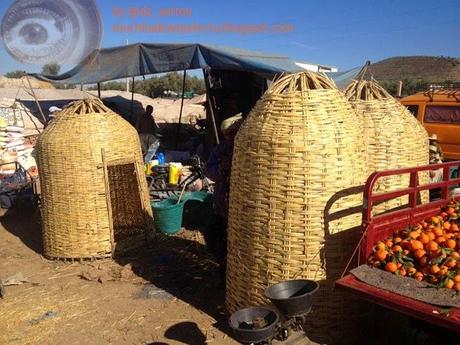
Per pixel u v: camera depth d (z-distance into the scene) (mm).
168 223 7391
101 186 6164
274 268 3789
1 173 10484
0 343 4219
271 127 3752
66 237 6223
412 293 2801
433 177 6348
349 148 3758
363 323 3971
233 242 4160
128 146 6492
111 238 6336
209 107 14219
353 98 4828
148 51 11281
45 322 4598
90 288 5402
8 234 7859
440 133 10844
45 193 6262
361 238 3303
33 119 14883
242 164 3943
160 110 22875
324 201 3654
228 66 10461
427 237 3289
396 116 4723
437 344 2986
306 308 2836
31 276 5816
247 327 2789
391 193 3426
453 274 2912
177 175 9594
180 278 5656
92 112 6340
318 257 3701
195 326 4441
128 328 4438
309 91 3809
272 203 3729
